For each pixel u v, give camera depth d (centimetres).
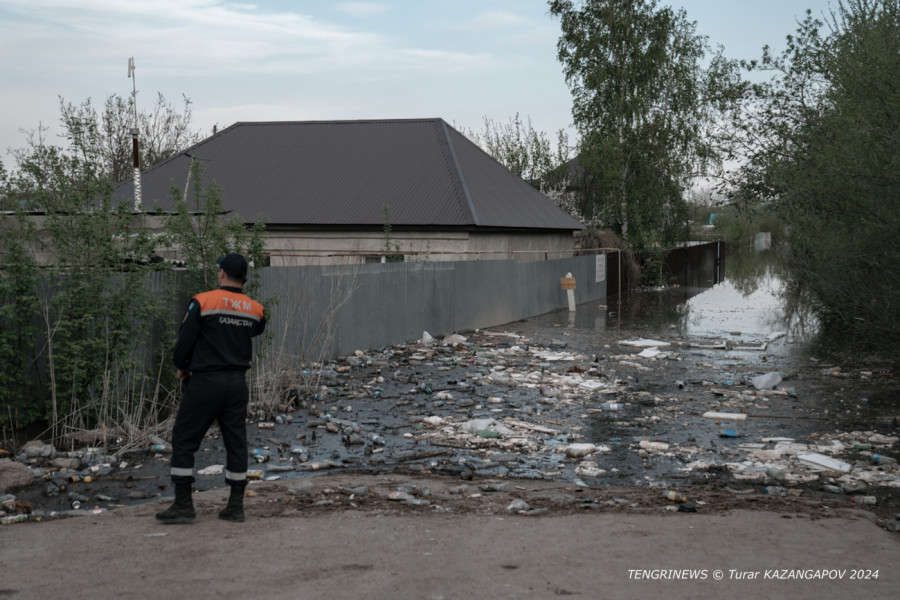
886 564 483
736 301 2977
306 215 2517
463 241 2412
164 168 2819
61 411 891
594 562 477
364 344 1561
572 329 2103
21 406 892
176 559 479
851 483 736
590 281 3019
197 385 561
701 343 1794
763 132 1869
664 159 3728
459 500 660
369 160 2731
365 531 549
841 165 1281
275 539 525
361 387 1207
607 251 3331
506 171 3194
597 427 985
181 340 556
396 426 970
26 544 513
